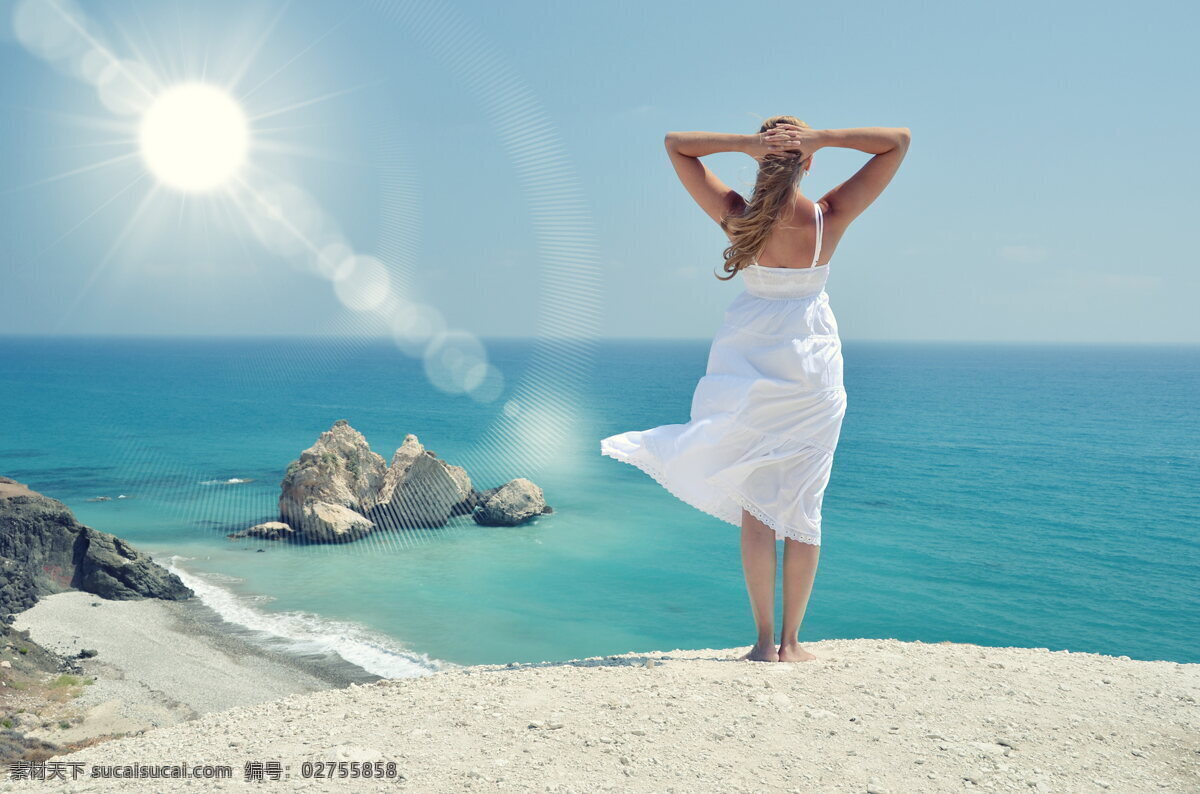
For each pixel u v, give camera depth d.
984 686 3.79
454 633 20.33
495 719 3.39
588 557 28.27
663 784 2.72
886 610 26.00
